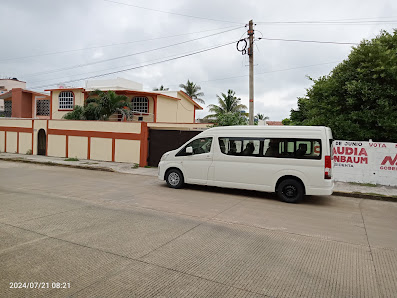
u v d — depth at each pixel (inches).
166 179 401.1
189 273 148.9
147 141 624.1
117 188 386.9
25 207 272.7
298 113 912.3
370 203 339.6
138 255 169.5
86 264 156.2
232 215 265.7
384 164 425.1
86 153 724.0
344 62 494.9
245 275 148.6
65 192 349.7
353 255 179.8
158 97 894.4
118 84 1019.9
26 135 858.1
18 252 169.9
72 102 970.1
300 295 130.7
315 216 273.4
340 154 446.9
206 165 372.5
